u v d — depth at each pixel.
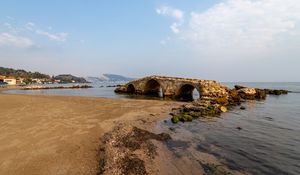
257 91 54.31
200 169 9.87
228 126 19.11
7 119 18.31
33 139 13.06
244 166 10.45
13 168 9.28
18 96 40.12
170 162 10.51
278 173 9.85
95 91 78.25
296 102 42.81
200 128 18.03
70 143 12.57
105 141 13.12
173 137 14.94
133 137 14.12
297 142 14.61
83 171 9.17
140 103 32.94
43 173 8.91
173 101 39.47
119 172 9.11
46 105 27.39
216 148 12.91
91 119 19.45
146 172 9.24
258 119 23.14
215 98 39.97
